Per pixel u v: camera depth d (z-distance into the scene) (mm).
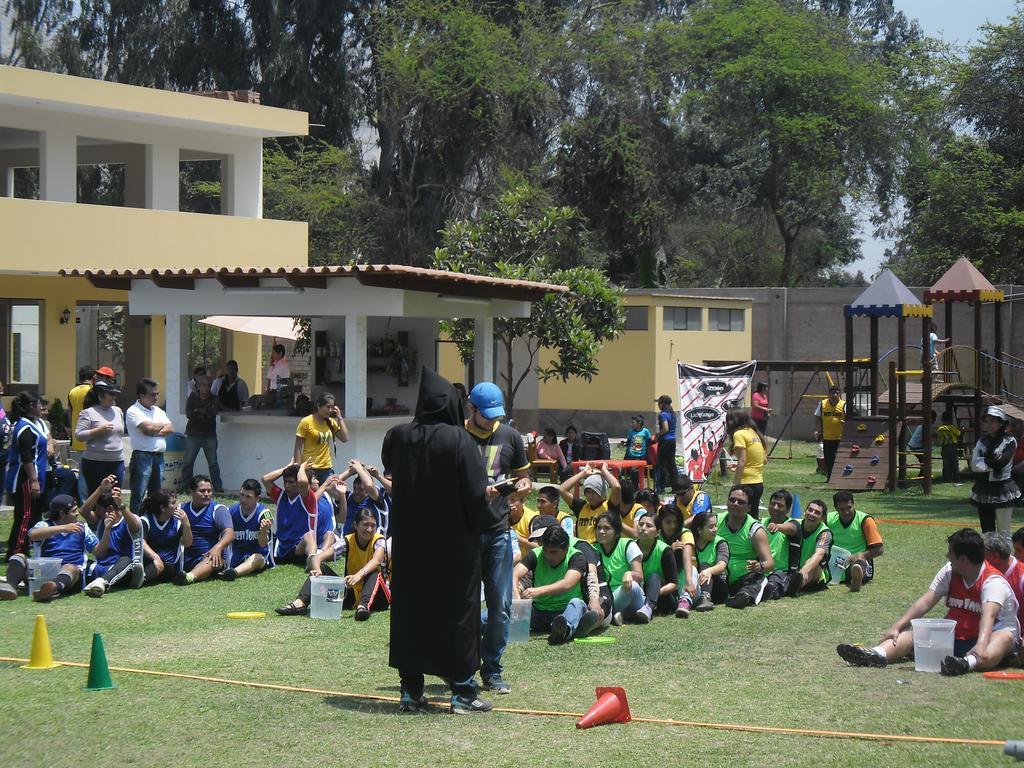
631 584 10570
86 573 12156
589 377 25969
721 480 22844
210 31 44562
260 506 13273
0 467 13125
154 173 27016
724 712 7277
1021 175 39344
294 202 43156
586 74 45188
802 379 34625
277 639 9844
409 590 7211
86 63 46531
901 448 23141
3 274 24781
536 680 8289
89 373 17281
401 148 44406
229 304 18797
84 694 7699
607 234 44875
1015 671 8398
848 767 6039
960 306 32375
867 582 12656
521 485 9461
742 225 53406
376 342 21875
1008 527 14273
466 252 26719
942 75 45406
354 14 45000
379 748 6480
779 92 48531
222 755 6379
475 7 45875
